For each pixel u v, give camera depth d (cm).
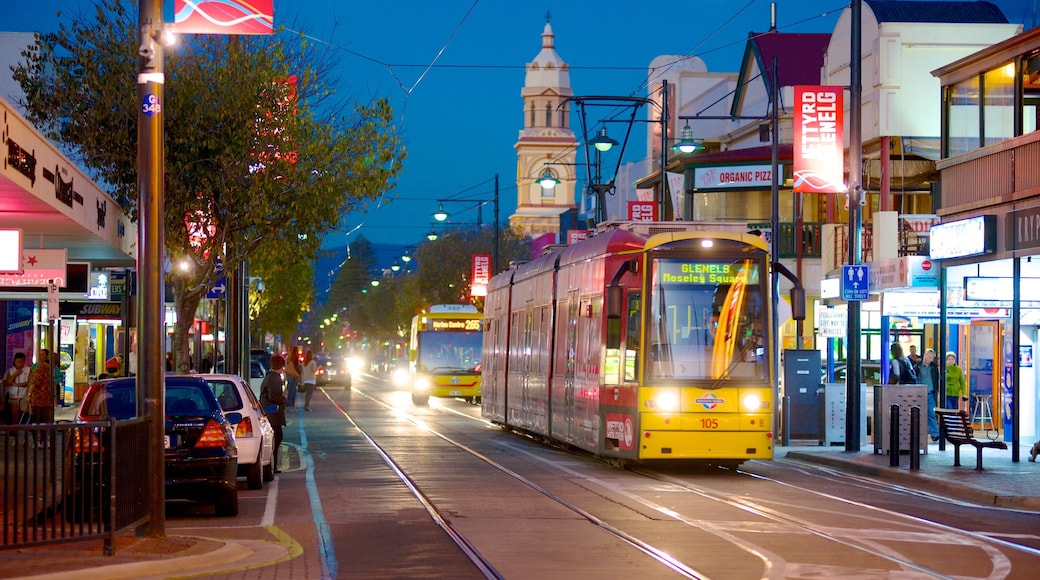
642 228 2358
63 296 2947
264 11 1470
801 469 2420
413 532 1457
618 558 1263
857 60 2669
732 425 2166
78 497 1189
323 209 2806
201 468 1564
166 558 1195
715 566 1213
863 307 3466
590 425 2425
